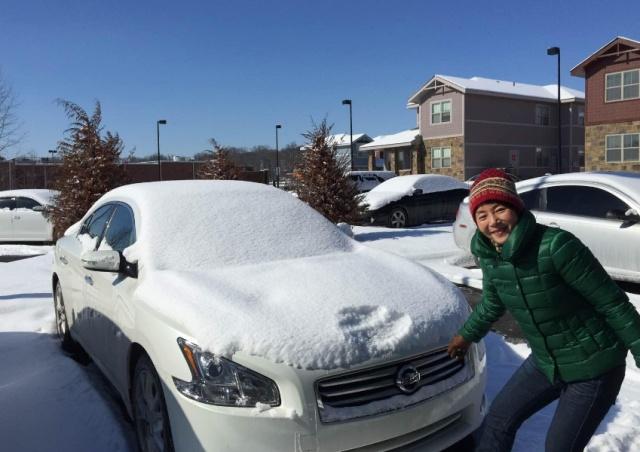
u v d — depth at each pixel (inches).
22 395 163.9
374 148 1706.4
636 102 1127.6
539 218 291.7
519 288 93.2
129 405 137.6
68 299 200.2
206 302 121.6
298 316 117.9
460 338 112.2
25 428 144.3
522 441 133.7
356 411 107.5
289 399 105.1
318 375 106.8
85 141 479.8
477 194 94.3
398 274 148.3
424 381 116.6
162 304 124.1
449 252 400.5
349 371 109.0
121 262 148.9
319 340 110.6
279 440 103.2
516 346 201.8
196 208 167.8
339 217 478.6
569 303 91.7
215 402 105.6
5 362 195.9
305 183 482.3
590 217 274.8
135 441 139.4
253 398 105.3
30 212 571.5
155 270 141.5
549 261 89.5
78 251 192.9
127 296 141.3
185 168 1815.9
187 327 114.2
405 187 632.4
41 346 213.9
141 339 125.8
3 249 537.0
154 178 1788.9
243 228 166.1
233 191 184.2
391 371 113.4
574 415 94.7
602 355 92.1
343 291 131.8
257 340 108.8
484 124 1514.5
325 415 105.7
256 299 126.3
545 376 100.3
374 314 123.8
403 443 112.7
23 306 273.3
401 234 496.4
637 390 163.8
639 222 256.8
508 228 93.1
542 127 1625.2
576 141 1660.9
